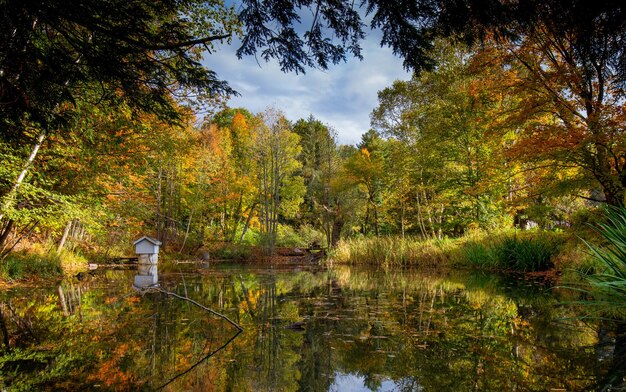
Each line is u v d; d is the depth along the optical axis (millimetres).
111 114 7293
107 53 2777
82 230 15453
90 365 2672
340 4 2684
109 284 8008
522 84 8680
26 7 2283
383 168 20453
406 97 17406
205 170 22578
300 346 3146
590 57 2955
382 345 3154
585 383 2176
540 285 7199
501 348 2986
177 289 7227
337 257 16797
